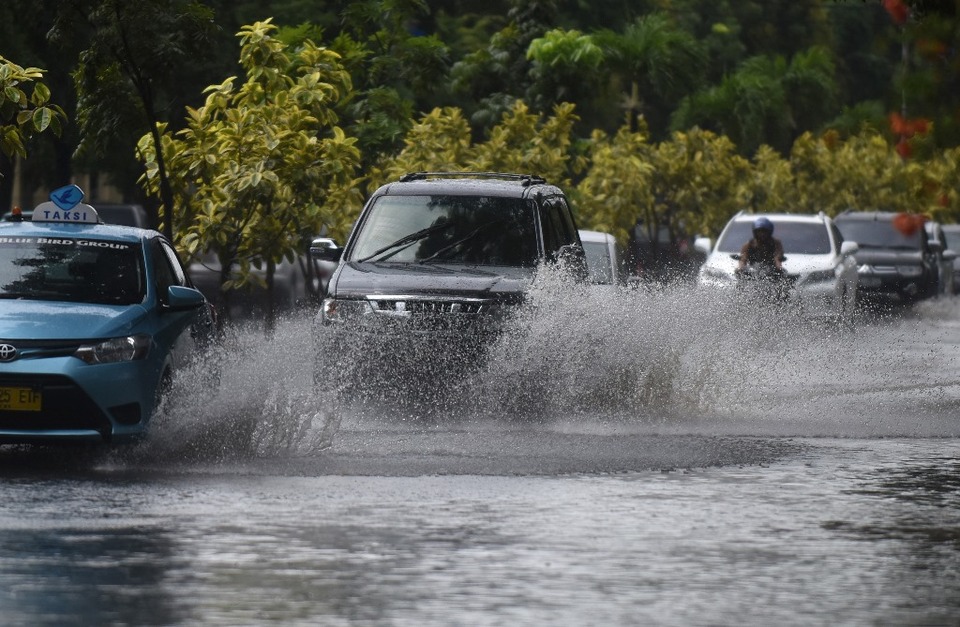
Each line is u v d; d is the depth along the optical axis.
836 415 36.72
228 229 46.03
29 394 27.39
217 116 48.34
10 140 41.38
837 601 17.69
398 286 34.44
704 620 16.75
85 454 28.56
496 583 18.39
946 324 80.88
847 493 25.27
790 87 128.88
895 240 88.69
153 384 28.47
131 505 23.41
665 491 25.20
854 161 123.44
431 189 38.31
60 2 45.84
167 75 44.72
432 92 70.00
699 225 100.12
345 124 64.06
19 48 68.75
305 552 20.08
